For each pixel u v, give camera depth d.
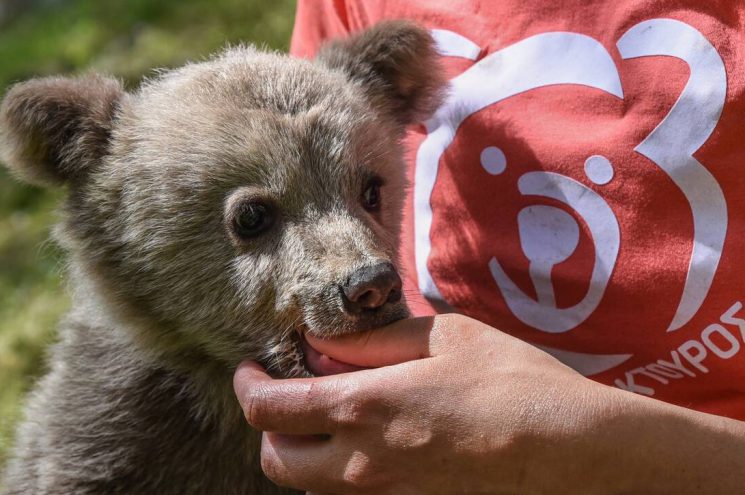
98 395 0.70
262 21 1.72
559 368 0.53
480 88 0.65
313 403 0.53
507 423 0.51
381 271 0.59
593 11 0.62
